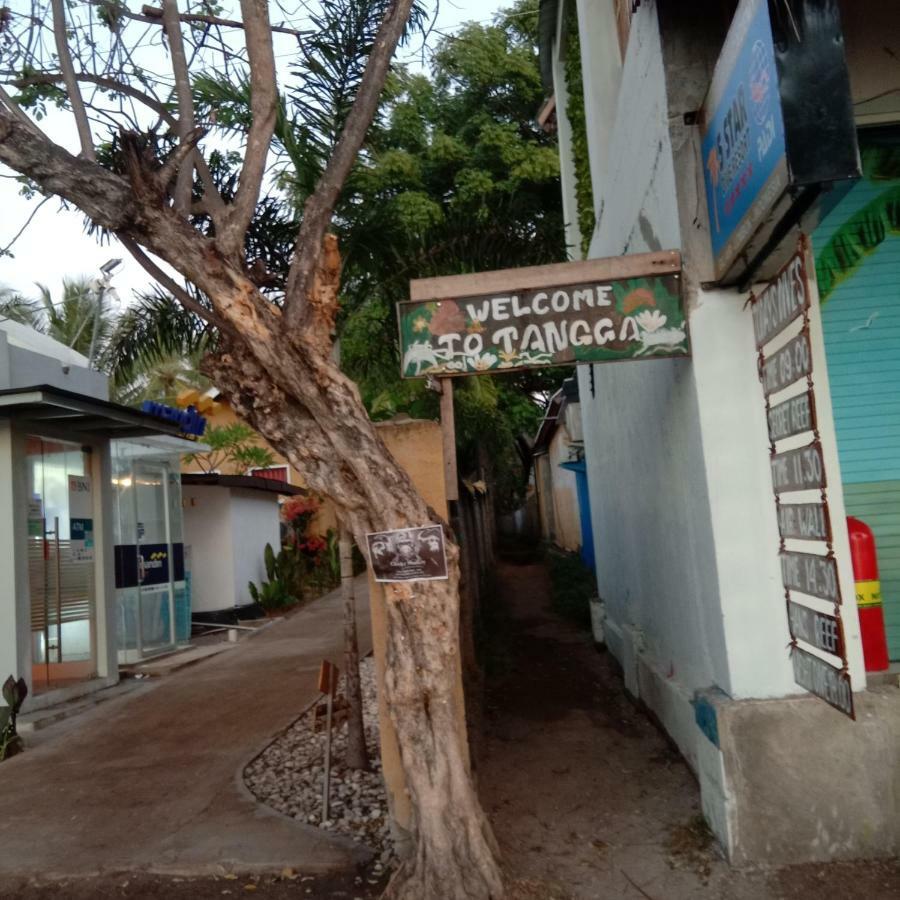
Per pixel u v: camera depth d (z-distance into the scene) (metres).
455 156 15.29
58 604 9.66
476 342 5.00
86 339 20.44
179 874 4.77
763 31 3.63
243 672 10.45
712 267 4.86
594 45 8.70
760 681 4.64
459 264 7.84
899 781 4.45
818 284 5.23
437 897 4.05
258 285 4.70
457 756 4.21
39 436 9.35
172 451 13.02
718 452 4.77
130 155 4.14
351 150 4.67
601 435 9.87
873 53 5.06
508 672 9.34
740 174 4.14
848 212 5.24
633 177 6.46
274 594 16.55
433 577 4.18
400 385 12.24
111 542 10.56
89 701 9.48
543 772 6.01
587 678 8.90
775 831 4.43
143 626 12.08
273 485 17.77
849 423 5.18
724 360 4.82
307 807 5.68
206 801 5.86
